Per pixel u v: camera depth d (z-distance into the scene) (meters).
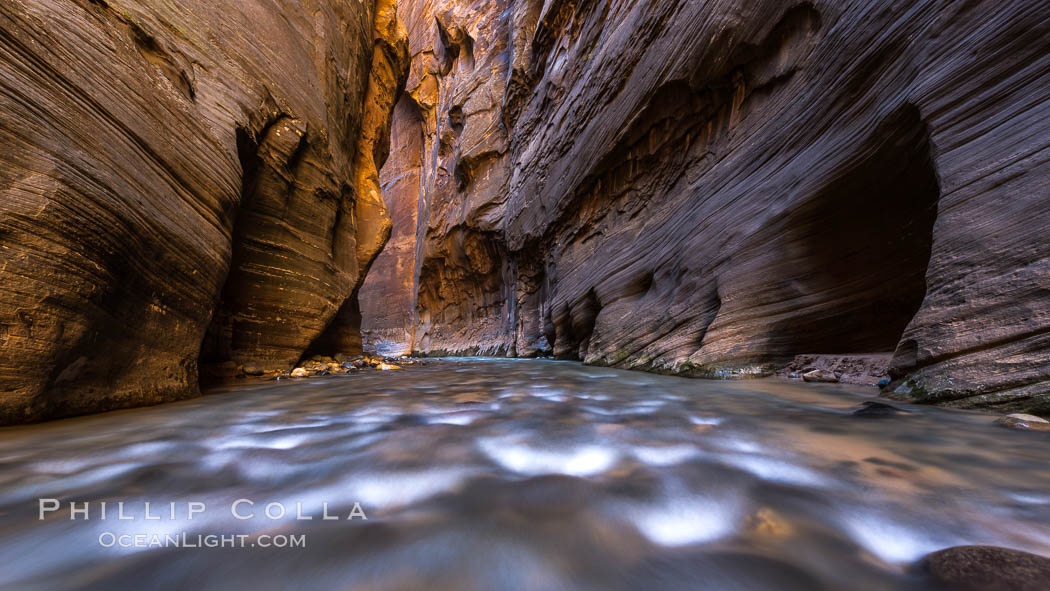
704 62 6.96
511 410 3.14
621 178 9.93
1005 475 1.64
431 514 1.34
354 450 2.03
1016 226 2.81
